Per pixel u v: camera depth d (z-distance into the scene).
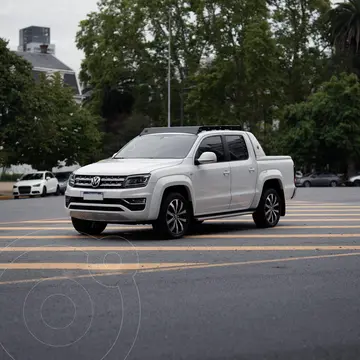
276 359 5.02
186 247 11.48
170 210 12.95
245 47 62.16
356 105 60.91
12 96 47.25
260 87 63.25
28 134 48.41
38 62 89.94
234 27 64.56
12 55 48.31
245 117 64.06
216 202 13.95
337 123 61.38
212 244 11.95
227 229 14.80
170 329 5.81
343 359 5.04
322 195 30.03
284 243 12.08
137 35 68.75
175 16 67.56
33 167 58.25
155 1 67.19
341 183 62.78
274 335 5.67
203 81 63.62
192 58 67.38
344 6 69.81
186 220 13.22
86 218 13.13
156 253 10.67
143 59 68.56
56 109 56.03
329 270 9.02
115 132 69.88
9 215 19.36
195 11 66.75
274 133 65.94
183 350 5.20
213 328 5.87
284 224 15.83
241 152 14.72
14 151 49.78
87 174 13.13
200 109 64.19
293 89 70.38
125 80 70.19
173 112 69.62
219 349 5.24
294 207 21.30
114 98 70.25
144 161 13.44
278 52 63.38
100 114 69.88
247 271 8.91
